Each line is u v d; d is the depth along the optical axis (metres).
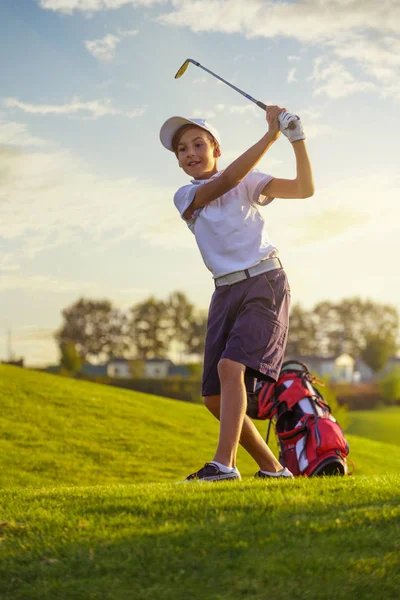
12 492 4.32
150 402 23.52
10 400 19.59
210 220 4.67
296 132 4.44
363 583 2.68
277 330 4.59
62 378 24.88
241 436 4.91
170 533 3.13
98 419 19.25
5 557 3.06
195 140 4.88
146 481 14.23
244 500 3.57
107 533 3.20
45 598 2.75
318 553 2.89
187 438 18.75
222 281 4.66
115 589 2.75
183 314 120.31
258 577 2.75
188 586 2.73
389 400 62.53
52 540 3.18
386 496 3.65
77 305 120.25
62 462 14.97
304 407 5.75
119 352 119.75
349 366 113.94
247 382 4.90
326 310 128.88
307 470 5.53
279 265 4.69
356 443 22.53
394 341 115.19
